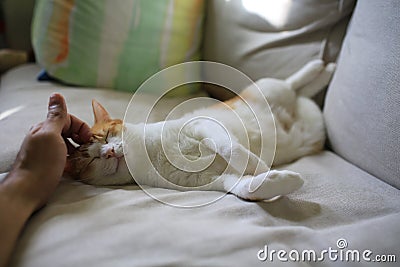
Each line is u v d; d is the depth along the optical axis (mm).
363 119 660
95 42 948
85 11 944
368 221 539
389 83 614
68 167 631
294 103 848
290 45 861
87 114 808
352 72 702
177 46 945
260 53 884
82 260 447
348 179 644
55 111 602
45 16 965
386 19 637
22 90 945
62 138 586
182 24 940
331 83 803
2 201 479
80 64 958
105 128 685
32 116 771
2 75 1164
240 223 522
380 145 625
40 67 1120
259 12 869
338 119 735
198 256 459
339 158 735
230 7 910
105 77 960
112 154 639
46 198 545
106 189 610
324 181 636
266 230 501
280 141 759
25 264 447
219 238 481
